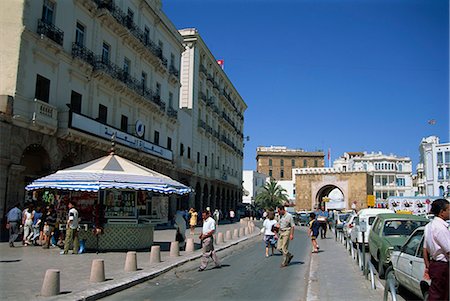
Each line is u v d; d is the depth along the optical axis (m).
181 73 47.69
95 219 16.30
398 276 8.75
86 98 25.67
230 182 61.41
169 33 39.06
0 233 18.58
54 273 8.58
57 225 17.48
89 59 25.59
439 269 5.60
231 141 67.44
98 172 16.62
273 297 9.05
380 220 13.02
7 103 18.89
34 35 20.59
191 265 14.19
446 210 5.86
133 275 11.22
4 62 19.67
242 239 25.31
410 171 98.75
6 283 9.53
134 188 16.12
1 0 19.98
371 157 99.25
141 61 33.50
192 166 44.41
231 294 9.37
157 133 36.81
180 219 18.38
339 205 57.72
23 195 21.19
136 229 17.23
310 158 123.19
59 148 22.67
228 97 63.94
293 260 15.47
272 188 84.00
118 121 29.62
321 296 8.59
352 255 15.08
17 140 19.62
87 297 8.51
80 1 24.83
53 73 22.45
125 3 30.70
